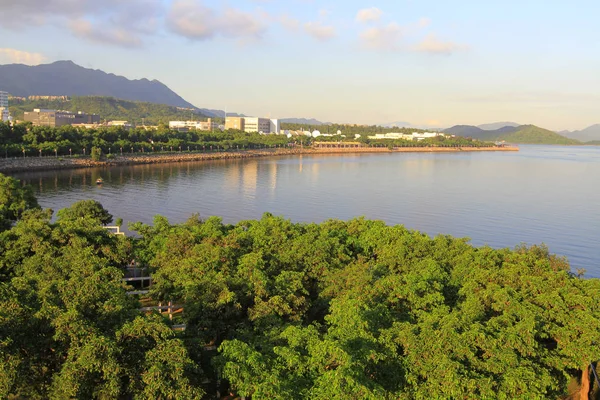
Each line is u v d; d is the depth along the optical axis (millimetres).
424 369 26844
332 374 24391
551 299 35469
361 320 29422
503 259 47875
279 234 51875
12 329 24172
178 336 30953
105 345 23906
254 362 26016
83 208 76812
